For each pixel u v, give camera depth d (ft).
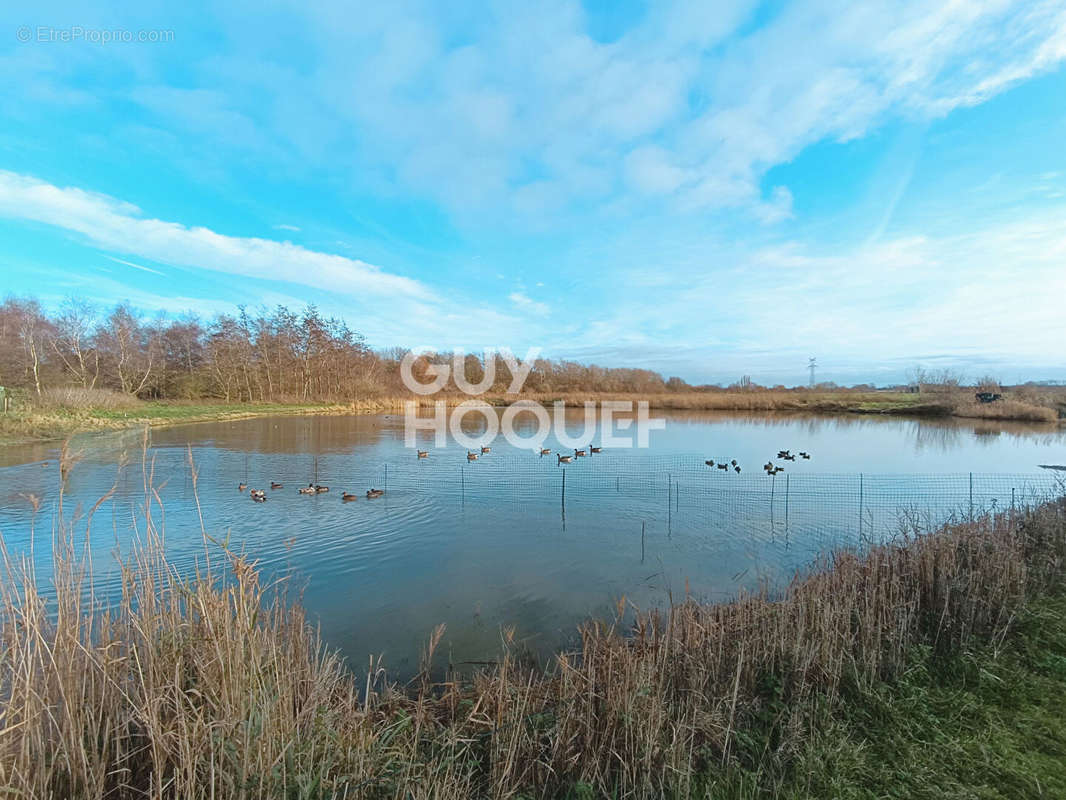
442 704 11.14
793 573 20.86
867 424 92.43
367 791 7.13
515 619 16.83
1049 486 36.19
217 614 7.77
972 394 107.86
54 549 7.65
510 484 38.91
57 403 72.18
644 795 8.04
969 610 13.12
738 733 9.36
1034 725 9.45
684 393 145.89
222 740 6.32
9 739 6.08
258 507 31.42
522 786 8.47
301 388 128.57
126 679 7.38
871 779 8.36
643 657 11.00
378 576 20.66
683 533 26.55
